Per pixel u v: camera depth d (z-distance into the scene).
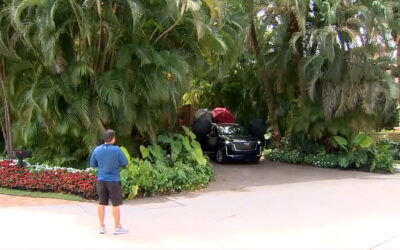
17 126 11.58
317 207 8.91
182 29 11.54
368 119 16.66
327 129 17.05
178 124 13.97
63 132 10.50
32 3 9.33
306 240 6.42
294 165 17.12
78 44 10.88
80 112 10.27
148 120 11.23
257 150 17.20
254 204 9.19
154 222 7.44
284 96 19.27
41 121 10.63
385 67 16.22
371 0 15.95
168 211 8.37
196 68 12.16
